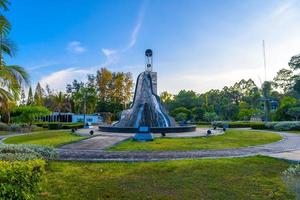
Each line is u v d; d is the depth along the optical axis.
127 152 13.72
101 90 67.62
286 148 15.59
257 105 68.69
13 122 40.72
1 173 4.54
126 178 8.41
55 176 8.51
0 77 11.16
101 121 59.75
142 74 30.70
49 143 17.45
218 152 13.84
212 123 44.31
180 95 74.69
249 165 10.16
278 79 68.00
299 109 39.28
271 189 7.30
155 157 12.16
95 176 8.62
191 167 9.70
